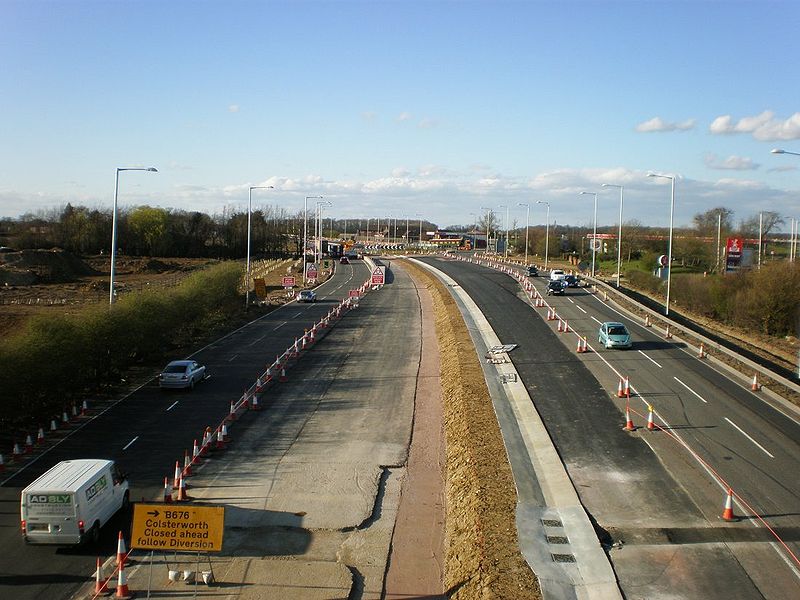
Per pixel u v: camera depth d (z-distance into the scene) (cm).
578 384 3400
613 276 9488
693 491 2134
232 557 1822
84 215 13462
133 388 3553
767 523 1919
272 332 5350
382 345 4806
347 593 1647
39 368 2817
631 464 2355
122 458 2533
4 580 1680
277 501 2181
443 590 1686
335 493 2248
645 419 2844
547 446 2527
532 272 8969
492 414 2902
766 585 1605
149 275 10075
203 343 4831
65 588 1648
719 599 1545
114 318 3625
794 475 2258
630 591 1577
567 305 6225
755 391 3281
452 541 1917
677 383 3422
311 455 2606
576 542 1806
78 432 2827
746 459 2400
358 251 17612
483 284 8138
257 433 2862
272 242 16362
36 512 1775
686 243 11512
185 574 1688
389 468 2500
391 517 2097
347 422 3030
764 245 12962
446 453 2648
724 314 6581
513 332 4853
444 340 4778
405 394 3503
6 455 2534
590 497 2092
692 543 1808
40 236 12950
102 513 1919
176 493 2212
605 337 4303
